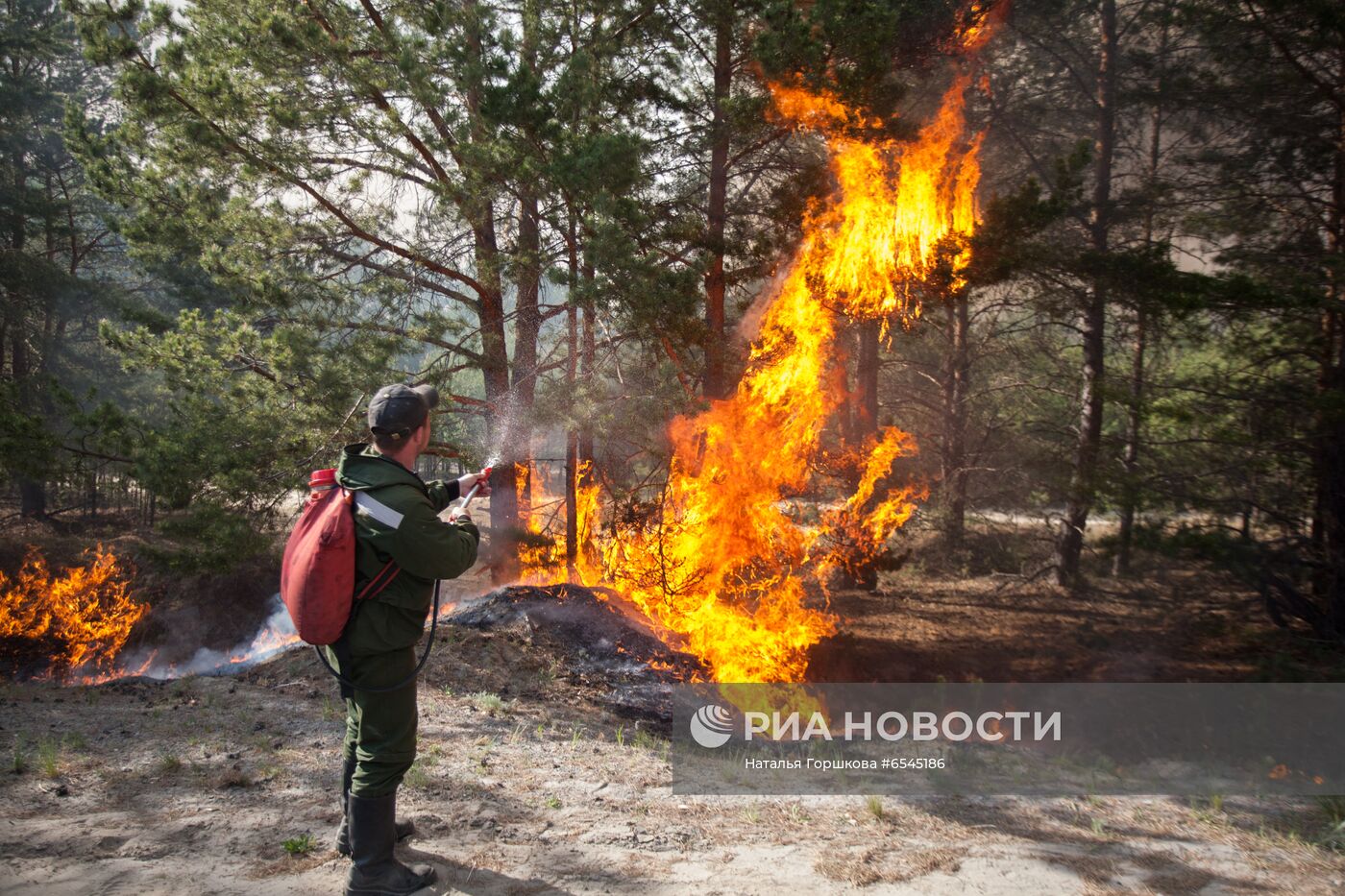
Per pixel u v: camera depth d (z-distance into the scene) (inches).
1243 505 466.6
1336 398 417.7
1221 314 450.0
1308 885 135.5
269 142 447.2
